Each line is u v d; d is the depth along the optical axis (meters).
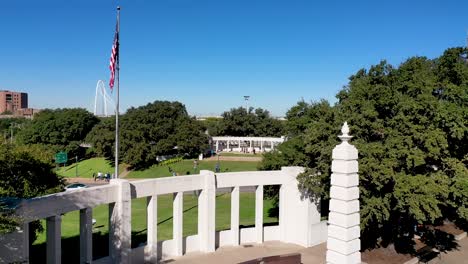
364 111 28.66
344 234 18.52
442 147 27.61
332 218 19.03
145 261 29.56
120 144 82.19
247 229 35.31
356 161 18.84
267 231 36.00
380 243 32.50
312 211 34.47
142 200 52.41
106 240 36.12
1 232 18.55
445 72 33.34
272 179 35.47
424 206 25.81
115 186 27.64
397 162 27.27
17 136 102.94
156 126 86.44
